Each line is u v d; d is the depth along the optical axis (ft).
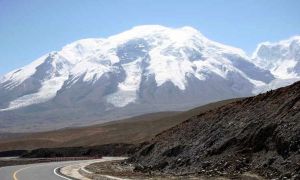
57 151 354.54
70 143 502.38
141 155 165.89
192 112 503.20
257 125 106.73
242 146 105.29
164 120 504.43
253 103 121.70
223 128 121.80
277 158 89.04
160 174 115.44
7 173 124.47
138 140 402.31
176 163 125.70
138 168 139.23
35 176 112.88
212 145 117.91
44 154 343.05
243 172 94.17
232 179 89.30
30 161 212.43
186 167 119.03
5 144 539.70
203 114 145.89
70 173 124.36
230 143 110.52
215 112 137.80
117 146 349.00
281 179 80.64
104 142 452.35
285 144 89.35
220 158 107.86
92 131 562.25
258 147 99.40
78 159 251.39
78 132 577.43
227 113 129.39
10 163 199.31
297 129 89.66
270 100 114.73
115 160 217.36
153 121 517.55
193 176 101.04
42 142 533.55
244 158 98.94
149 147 162.61
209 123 132.98
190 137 135.23
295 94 105.29
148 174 116.47
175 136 147.33
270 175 84.89
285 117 98.07
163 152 141.59
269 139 96.99
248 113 118.01
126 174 117.80
